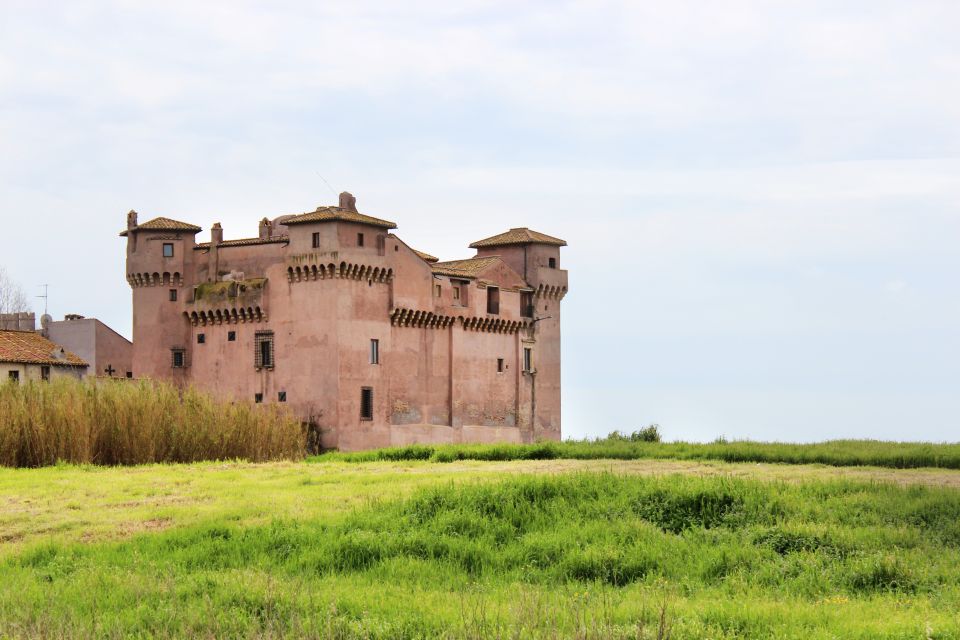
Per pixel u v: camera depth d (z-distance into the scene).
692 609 33.16
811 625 31.52
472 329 135.00
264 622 31.89
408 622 32.03
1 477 66.25
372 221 120.06
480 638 29.11
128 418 82.38
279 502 53.31
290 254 119.06
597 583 38.06
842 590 36.72
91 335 142.25
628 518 46.50
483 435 134.50
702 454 72.62
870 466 65.56
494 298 138.38
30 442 78.31
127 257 128.12
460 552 42.44
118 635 30.22
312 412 116.88
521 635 29.02
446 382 131.38
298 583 35.25
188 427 86.38
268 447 92.44
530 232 146.88
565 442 89.38
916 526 44.59
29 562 41.69
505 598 35.03
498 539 45.00
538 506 49.25
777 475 60.12
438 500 49.94
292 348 118.81
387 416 121.62
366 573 40.03
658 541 43.16
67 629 30.39
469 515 47.03
